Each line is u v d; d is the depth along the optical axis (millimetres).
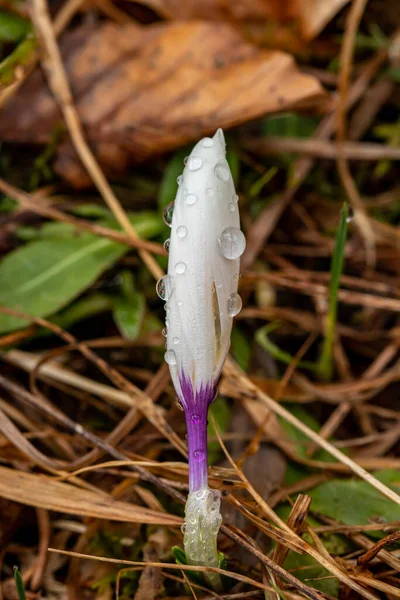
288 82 318
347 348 322
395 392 309
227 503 268
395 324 326
